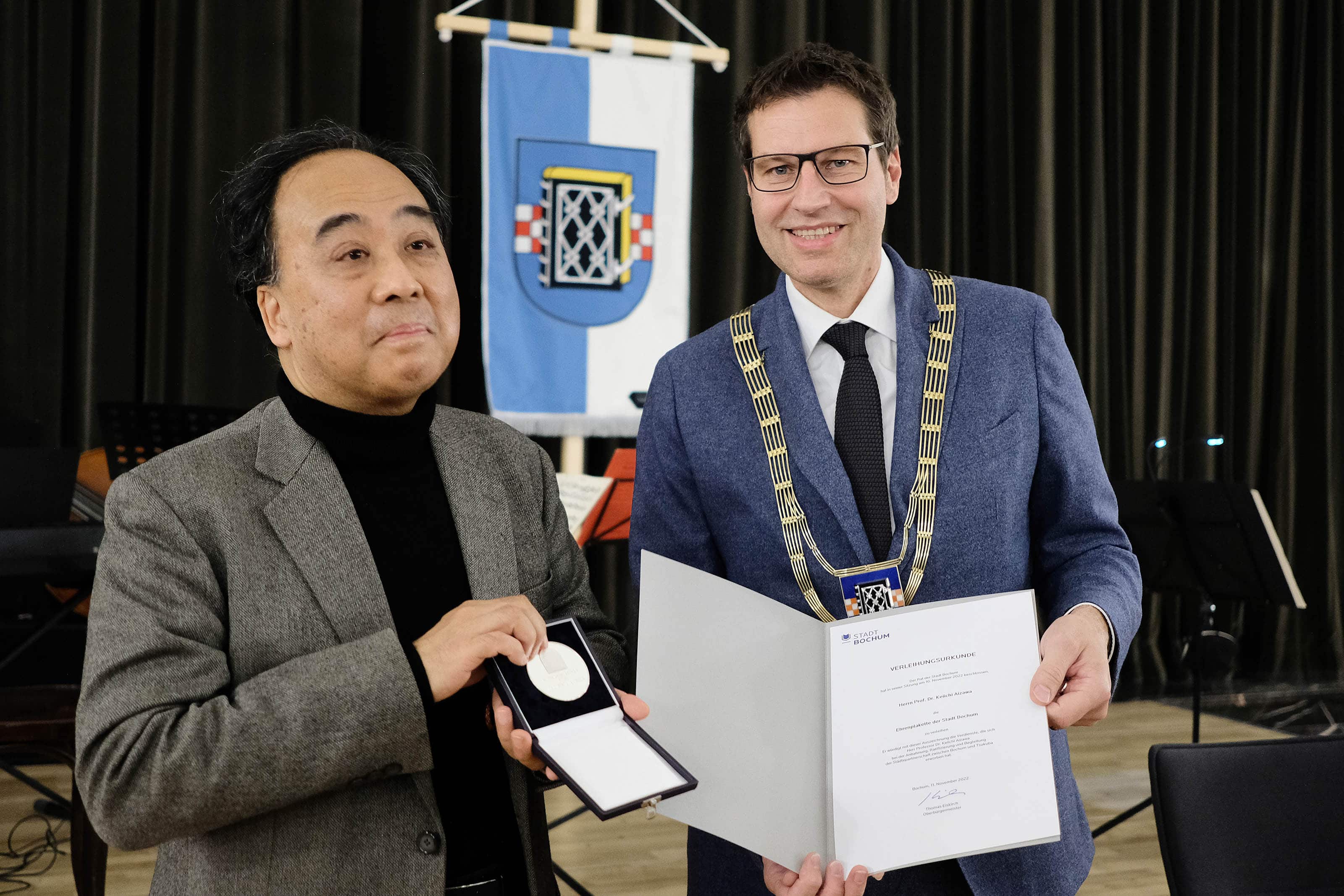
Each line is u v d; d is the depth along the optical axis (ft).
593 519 7.91
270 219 3.38
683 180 12.97
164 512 3.23
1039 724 3.57
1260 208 17.53
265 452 3.45
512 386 12.38
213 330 12.71
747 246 15.14
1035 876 4.09
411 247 3.42
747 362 4.51
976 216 16.67
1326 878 3.91
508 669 3.31
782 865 3.45
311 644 3.29
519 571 3.85
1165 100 16.97
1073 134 16.55
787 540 4.25
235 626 3.23
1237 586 9.57
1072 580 4.19
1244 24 17.49
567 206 12.54
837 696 3.51
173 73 12.62
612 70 12.69
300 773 2.99
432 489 3.73
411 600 3.53
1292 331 17.69
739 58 14.94
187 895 3.14
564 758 3.14
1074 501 4.30
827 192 4.18
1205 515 9.52
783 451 4.32
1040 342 4.44
